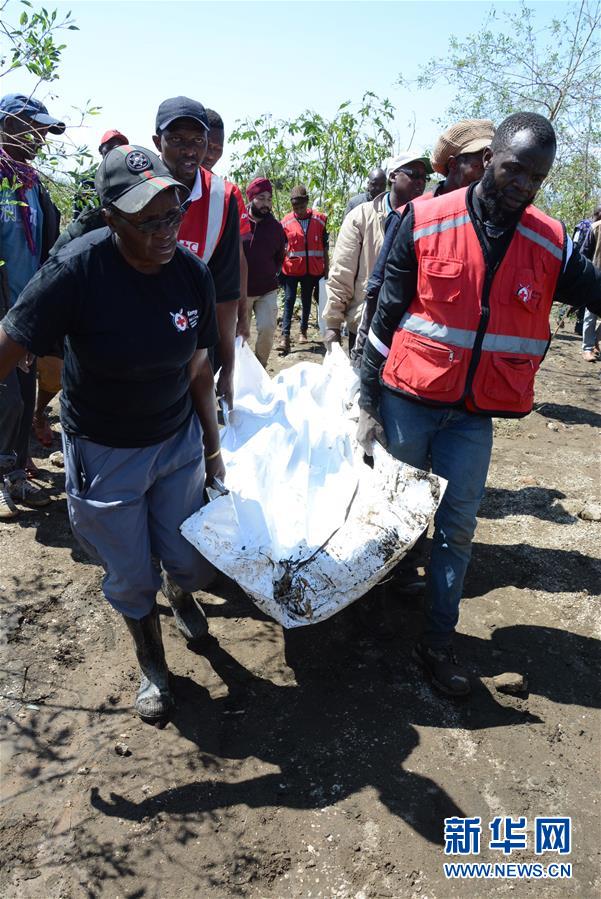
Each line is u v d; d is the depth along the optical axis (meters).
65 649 3.13
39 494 4.19
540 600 3.60
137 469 2.45
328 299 4.16
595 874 2.29
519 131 2.36
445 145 3.09
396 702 2.91
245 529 2.73
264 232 6.35
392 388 2.81
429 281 2.60
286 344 8.07
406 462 2.88
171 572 2.79
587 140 10.19
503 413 2.71
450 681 2.89
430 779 2.57
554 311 10.11
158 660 2.79
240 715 2.82
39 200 3.81
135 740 2.69
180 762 2.61
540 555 3.99
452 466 2.79
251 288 6.40
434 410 2.78
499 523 4.33
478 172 3.03
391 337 2.82
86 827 2.36
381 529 2.71
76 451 2.43
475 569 3.85
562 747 2.73
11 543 3.86
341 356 3.76
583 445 5.65
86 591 3.50
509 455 5.37
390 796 2.50
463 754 2.68
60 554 3.79
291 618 2.63
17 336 2.13
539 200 10.77
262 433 3.18
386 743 2.71
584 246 8.32
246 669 3.06
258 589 2.62
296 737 2.73
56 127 3.21
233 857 2.29
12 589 3.48
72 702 2.86
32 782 2.51
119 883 2.20
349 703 2.89
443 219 2.58
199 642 3.13
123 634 3.23
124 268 2.16
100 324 2.16
